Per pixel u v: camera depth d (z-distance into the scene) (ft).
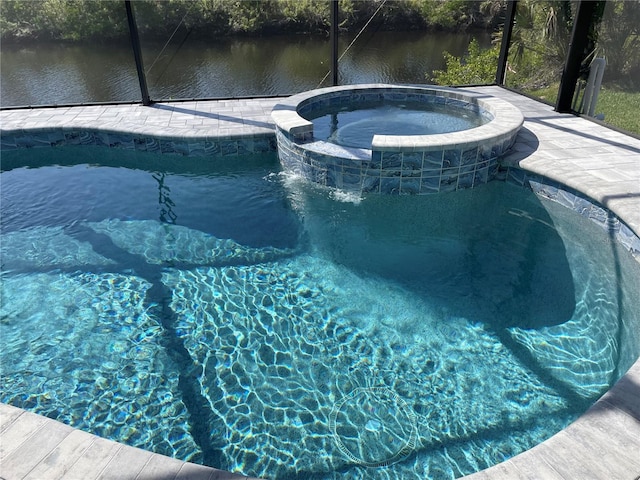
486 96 26.66
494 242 17.16
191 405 10.96
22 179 22.50
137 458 7.38
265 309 14.01
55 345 12.80
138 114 26.94
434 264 15.98
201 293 14.75
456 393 11.02
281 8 38.24
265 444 9.93
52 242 17.38
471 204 19.53
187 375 11.78
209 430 10.31
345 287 14.89
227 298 14.51
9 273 15.69
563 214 18.12
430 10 39.55
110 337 13.05
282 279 15.33
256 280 15.30
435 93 27.73
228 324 13.47
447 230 17.97
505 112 22.99
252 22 38.11
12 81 35.19
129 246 17.17
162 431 10.34
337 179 20.43
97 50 37.63
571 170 18.24
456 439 9.91
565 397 10.83
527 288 14.65
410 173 19.25
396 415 10.50
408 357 12.11
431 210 19.25
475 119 25.68
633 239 15.03
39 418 8.14
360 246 17.06
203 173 22.94
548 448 7.31
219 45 38.17
